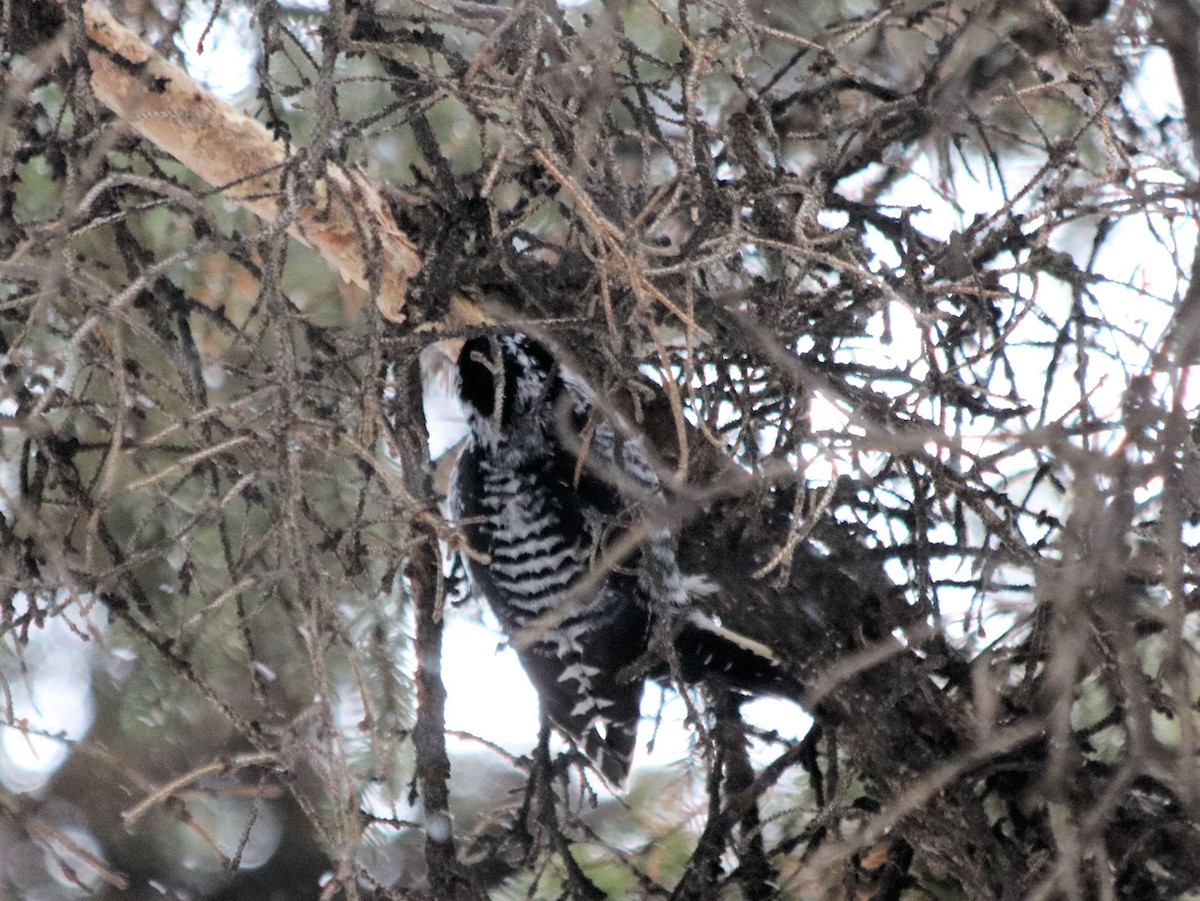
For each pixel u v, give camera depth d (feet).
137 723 34.63
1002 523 24.39
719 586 29.73
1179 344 20.98
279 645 33.76
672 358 29.78
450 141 34.60
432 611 25.20
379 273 23.30
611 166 25.41
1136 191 23.29
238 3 33.09
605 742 33.01
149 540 32.07
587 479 34.01
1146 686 24.52
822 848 28.76
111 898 36.22
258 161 29.91
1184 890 26.58
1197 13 23.27
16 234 24.27
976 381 27.22
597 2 34.35
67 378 29.91
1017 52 30.86
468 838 30.04
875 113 28.02
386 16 25.13
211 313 26.53
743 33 24.43
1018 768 27.58
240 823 37.27
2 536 25.04
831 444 21.86
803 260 24.03
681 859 31.60
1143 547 24.98
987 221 25.22
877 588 27.89
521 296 30.32
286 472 21.43
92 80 27.94
